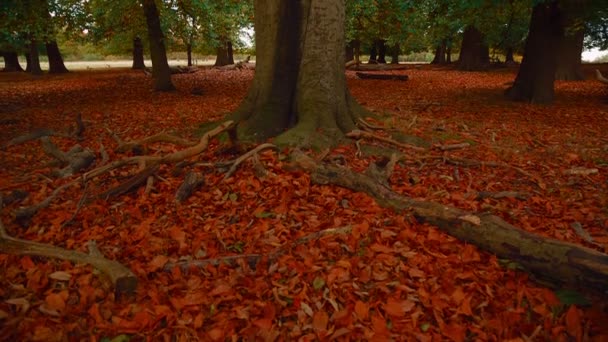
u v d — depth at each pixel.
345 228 3.46
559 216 3.87
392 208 3.85
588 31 16.92
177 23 16.19
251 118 6.52
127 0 14.31
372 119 7.06
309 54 6.33
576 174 5.11
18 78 21.84
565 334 2.34
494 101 11.77
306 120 6.11
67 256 3.07
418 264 3.01
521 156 5.96
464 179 4.91
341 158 5.38
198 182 4.54
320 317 2.48
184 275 2.98
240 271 2.98
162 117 9.42
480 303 2.61
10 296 2.75
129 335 2.42
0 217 3.76
